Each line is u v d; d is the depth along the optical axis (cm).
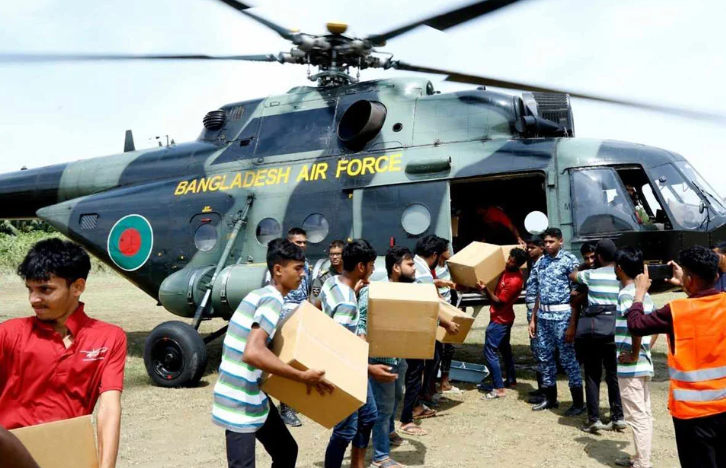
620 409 554
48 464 216
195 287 802
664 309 357
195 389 732
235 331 328
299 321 337
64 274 242
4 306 1577
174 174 966
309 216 835
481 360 907
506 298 681
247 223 876
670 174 710
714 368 338
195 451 518
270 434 353
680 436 347
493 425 583
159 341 742
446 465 477
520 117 765
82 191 1066
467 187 889
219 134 965
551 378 627
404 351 426
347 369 329
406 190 783
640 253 455
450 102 799
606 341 542
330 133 857
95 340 249
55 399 242
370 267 417
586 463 480
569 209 707
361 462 423
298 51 852
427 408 612
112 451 232
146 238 934
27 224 3059
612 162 714
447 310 536
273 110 921
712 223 692
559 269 609
